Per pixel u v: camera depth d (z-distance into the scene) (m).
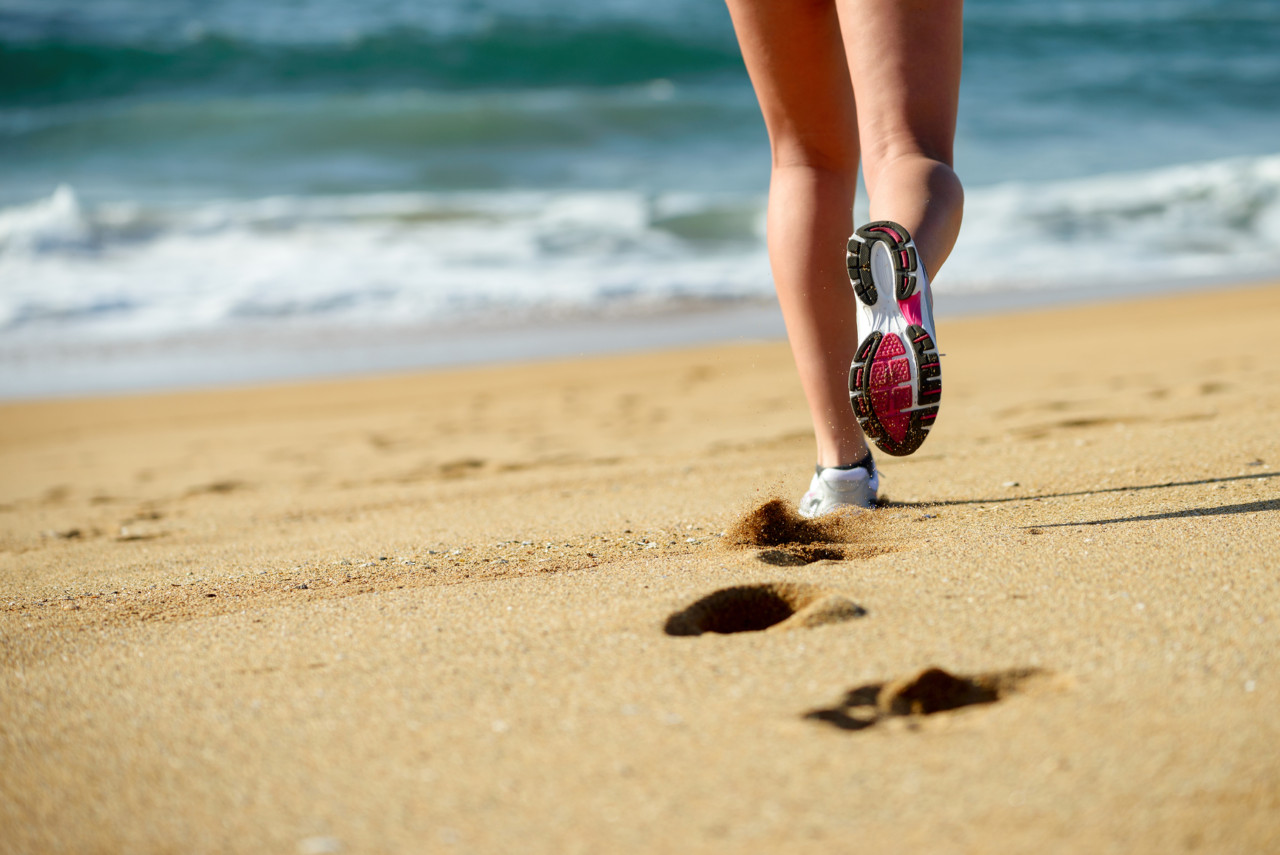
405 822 1.06
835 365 2.21
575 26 18.17
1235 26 21.80
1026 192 12.18
